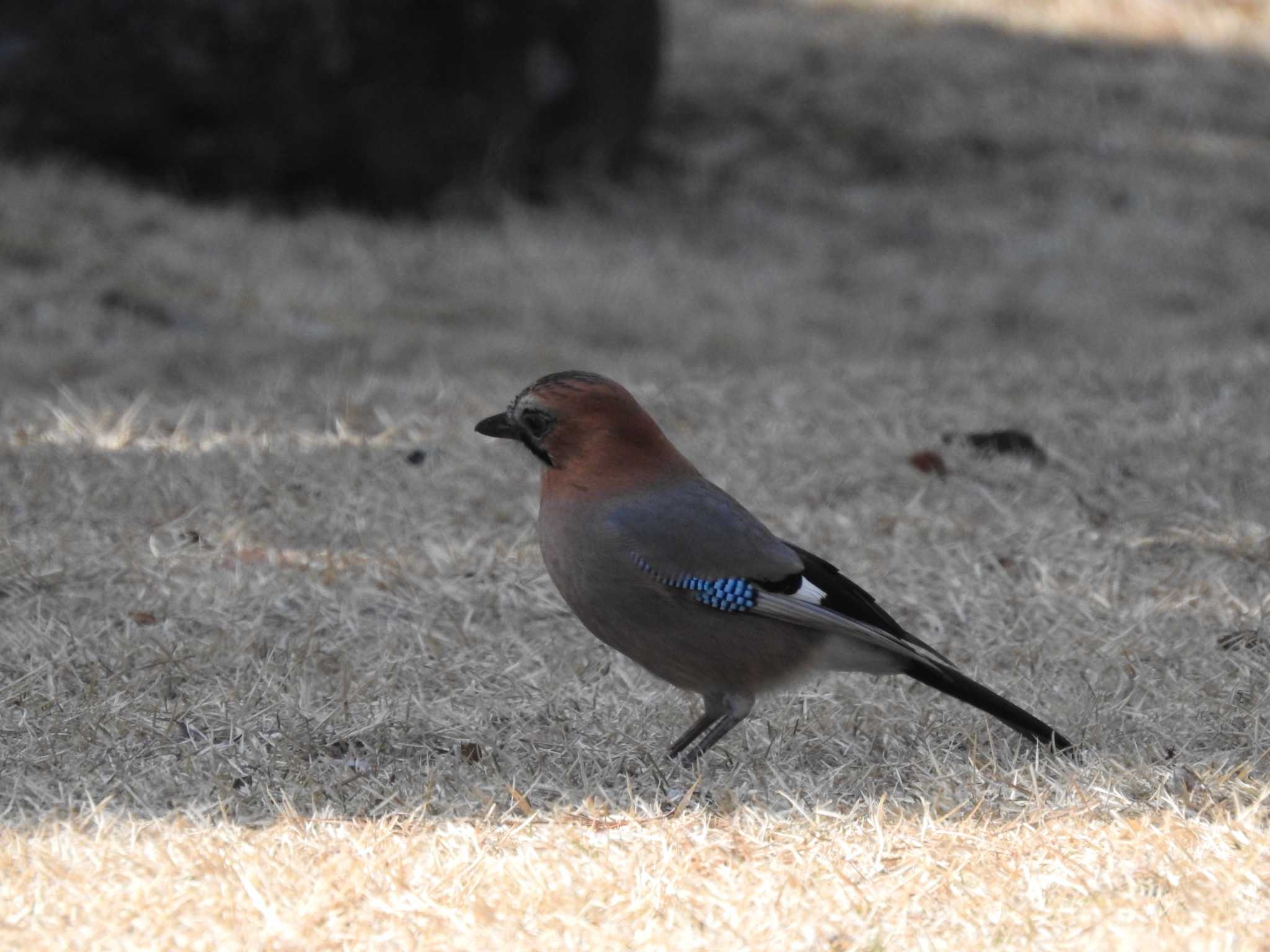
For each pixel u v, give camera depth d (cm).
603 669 869
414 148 2308
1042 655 881
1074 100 3003
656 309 2053
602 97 2489
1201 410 1321
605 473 730
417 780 704
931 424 1299
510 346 1797
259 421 1288
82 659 824
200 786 686
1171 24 3328
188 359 1648
